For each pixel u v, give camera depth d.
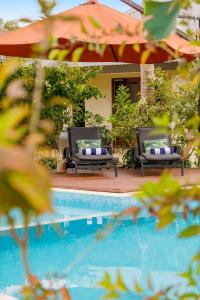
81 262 7.68
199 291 3.58
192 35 1.34
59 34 7.07
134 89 23.62
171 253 8.05
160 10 0.99
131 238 9.00
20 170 0.55
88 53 12.53
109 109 24.20
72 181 13.76
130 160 17.16
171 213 0.91
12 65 0.79
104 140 17.33
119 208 11.55
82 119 17.58
